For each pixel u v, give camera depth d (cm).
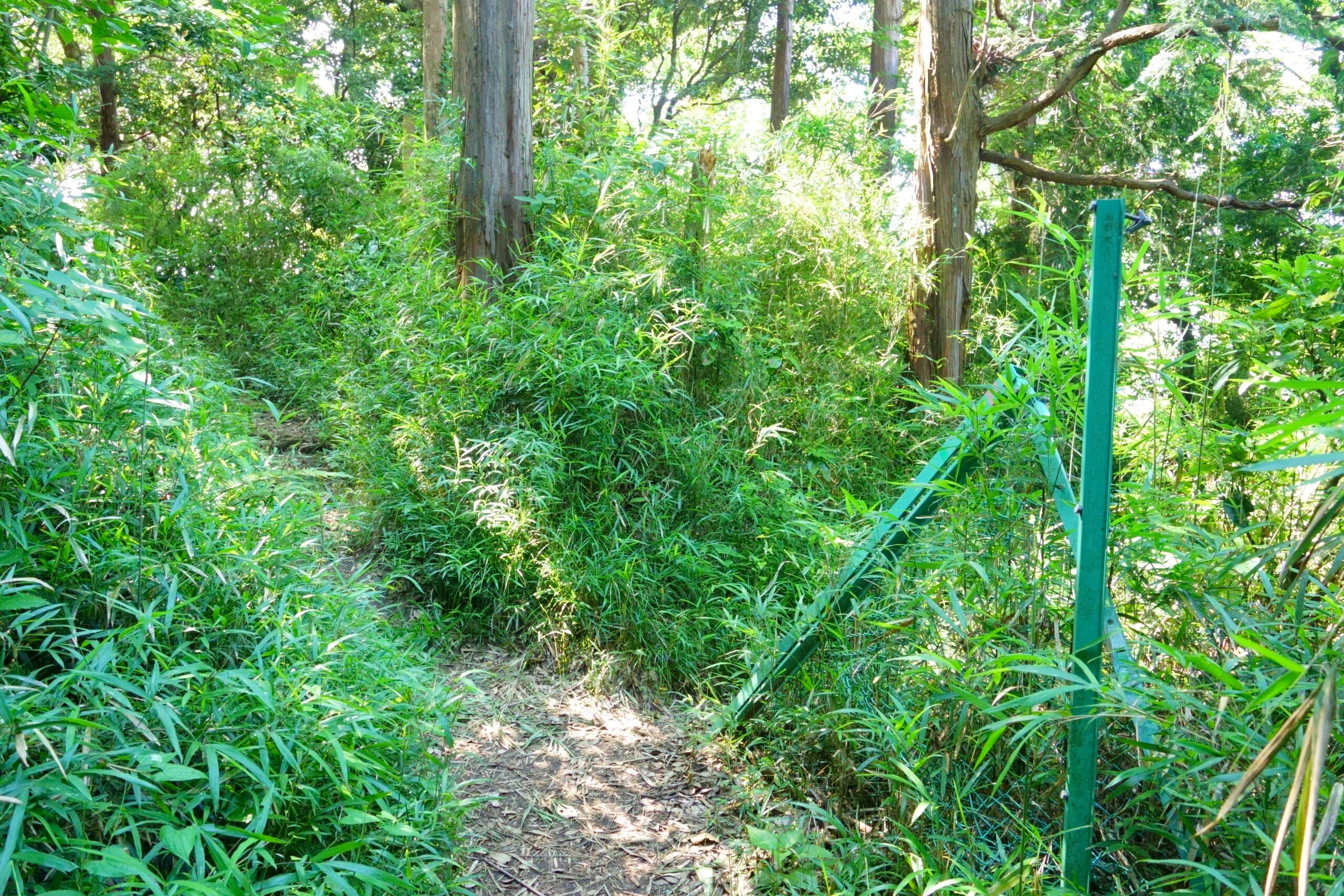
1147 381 270
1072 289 231
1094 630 185
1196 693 200
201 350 601
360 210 893
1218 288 482
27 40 427
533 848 267
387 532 450
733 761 313
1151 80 524
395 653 293
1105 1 754
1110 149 785
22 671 215
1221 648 232
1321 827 105
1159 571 229
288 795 201
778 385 516
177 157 914
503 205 523
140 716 186
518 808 286
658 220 498
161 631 228
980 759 184
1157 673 218
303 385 689
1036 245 826
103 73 976
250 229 886
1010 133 827
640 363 418
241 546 262
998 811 233
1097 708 184
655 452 432
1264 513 269
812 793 280
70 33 409
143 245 827
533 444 398
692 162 513
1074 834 188
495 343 442
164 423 266
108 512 243
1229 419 315
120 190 834
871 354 579
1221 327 266
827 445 511
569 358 418
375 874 191
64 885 170
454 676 328
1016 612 226
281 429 661
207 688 217
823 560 369
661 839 274
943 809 232
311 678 239
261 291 873
